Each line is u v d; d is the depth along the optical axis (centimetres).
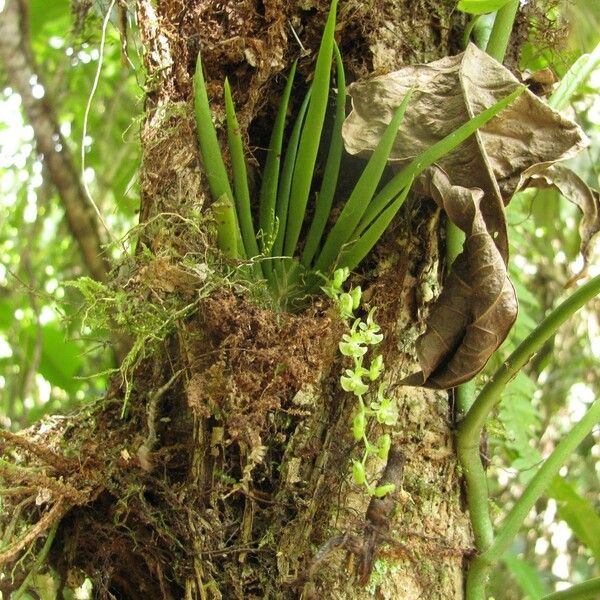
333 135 60
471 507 60
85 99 99
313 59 62
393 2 62
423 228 61
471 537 60
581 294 56
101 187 96
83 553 61
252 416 56
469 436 60
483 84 59
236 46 60
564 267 110
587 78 65
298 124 61
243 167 59
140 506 58
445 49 63
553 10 72
